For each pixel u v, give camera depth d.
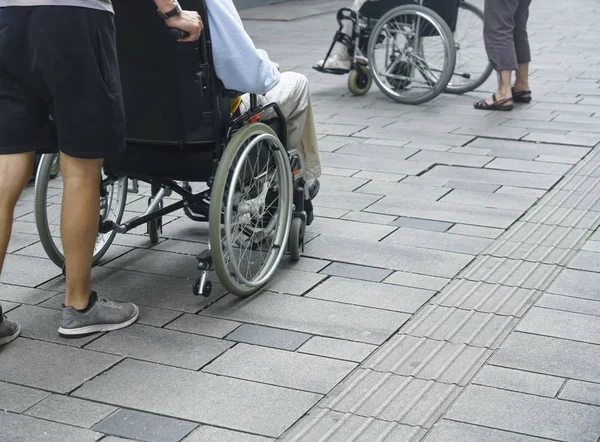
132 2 3.28
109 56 3.12
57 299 3.68
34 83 3.09
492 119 6.79
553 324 3.44
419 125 6.62
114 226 3.61
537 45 10.25
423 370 3.10
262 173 3.77
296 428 2.75
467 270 3.96
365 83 7.71
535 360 3.16
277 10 14.30
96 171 3.25
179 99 3.42
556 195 5.00
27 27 3.03
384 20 7.30
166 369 3.11
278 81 3.54
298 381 3.03
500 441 2.67
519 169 5.49
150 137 3.52
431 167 5.55
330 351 3.24
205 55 3.36
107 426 2.76
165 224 4.58
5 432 2.72
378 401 2.90
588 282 3.83
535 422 2.77
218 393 2.95
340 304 3.63
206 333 3.38
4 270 3.96
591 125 6.58
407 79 7.43
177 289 3.79
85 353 3.22
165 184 3.81
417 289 3.77
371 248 4.23
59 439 2.69
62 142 3.13
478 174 5.40
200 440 2.68
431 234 4.41
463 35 8.29
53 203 4.84
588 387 2.98
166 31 3.30
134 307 3.49
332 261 4.08
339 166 5.58
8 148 3.16
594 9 13.84
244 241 3.97
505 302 3.64
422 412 2.84
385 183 5.23
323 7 14.76
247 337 3.35
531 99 7.41
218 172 3.43
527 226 4.52
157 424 2.77
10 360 3.17
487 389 2.97
